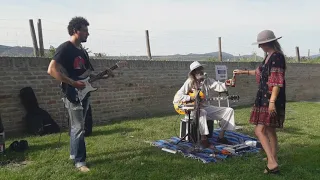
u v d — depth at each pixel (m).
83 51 4.94
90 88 4.92
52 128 7.57
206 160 5.17
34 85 7.93
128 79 10.12
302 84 17.73
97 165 4.96
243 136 6.93
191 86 6.01
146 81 10.66
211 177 4.46
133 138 6.94
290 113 10.95
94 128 8.18
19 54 8.70
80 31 4.73
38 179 4.45
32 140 6.72
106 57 10.65
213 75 13.12
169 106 11.45
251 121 4.62
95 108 9.27
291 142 6.46
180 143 6.15
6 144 6.40
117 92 9.83
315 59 22.23
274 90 4.29
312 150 5.79
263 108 4.45
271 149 4.59
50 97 8.22
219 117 6.21
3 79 7.42
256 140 6.47
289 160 5.19
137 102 10.41
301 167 4.82
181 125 6.31
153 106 10.91
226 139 6.34
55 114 8.32
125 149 5.91
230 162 5.12
